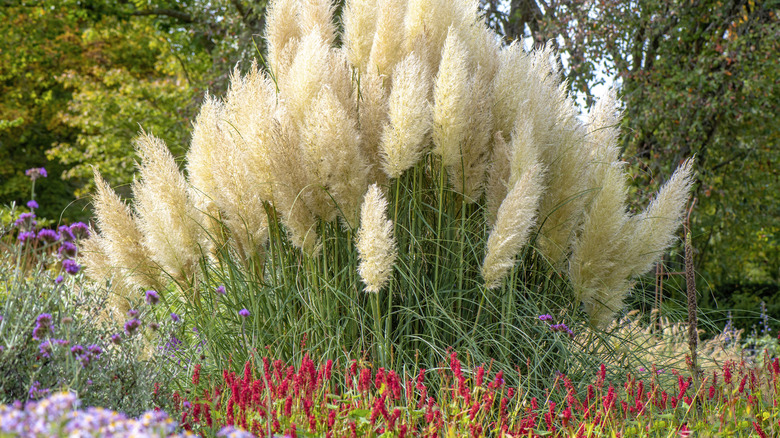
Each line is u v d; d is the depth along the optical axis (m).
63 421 1.76
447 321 4.20
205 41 14.86
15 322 3.00
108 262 4.40
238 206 4.29
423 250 4.50
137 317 3.39
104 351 3.21
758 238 12.69
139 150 4.29
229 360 3.78
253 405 2.97
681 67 10.09
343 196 4.14
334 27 5.14
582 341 4.67
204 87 12.51
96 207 4.30
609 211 4.37
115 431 1.77
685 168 4.70
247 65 11.70
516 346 4.25
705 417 3.71
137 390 3.14
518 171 4.22
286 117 4.30
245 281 4.43
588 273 4.50
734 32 9.31
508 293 4.39
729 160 10.58
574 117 4.97
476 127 4.41
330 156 4.04
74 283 3.68
